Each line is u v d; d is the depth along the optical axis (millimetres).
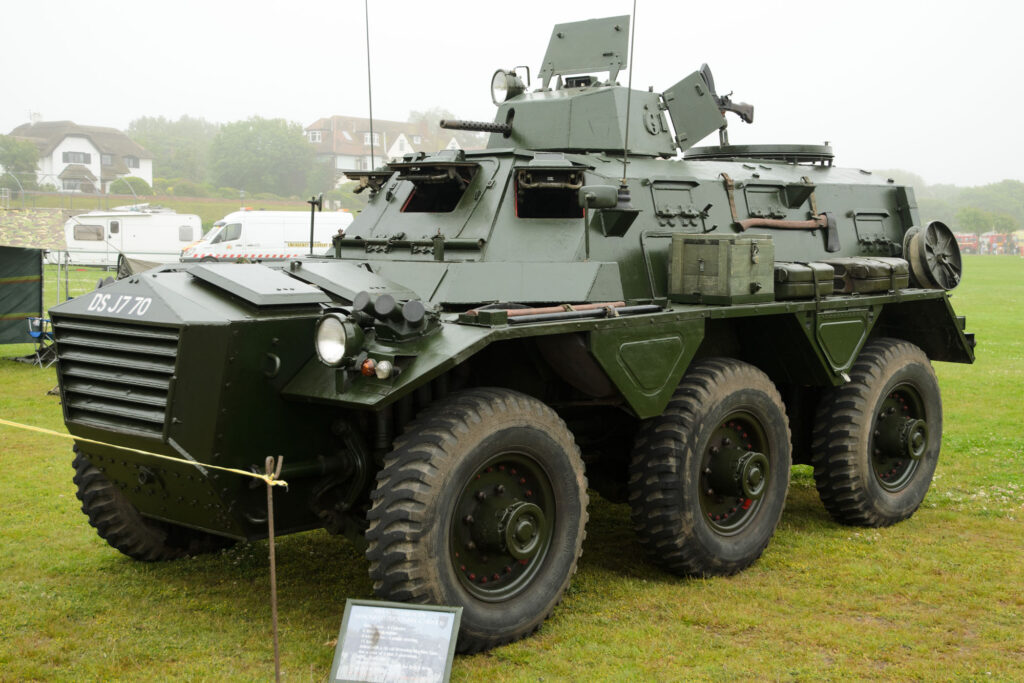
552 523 5207
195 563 6176
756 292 6145
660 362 5570
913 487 7410
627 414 6273
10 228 43688
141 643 4902
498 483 5031
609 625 5215
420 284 5723
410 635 4320
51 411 11273
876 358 7164
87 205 57469
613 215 5762
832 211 7828
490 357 5656
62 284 26047
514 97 7602
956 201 155875
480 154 6418
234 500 4820
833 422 7027
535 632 5098
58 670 4602
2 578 5844
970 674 4590
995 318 23438
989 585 5777
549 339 5281
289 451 4930
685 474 5719
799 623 5227
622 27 7543
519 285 5586
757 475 6027
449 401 4883
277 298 4766
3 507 7316
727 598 5613
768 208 7285
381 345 4605
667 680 4543
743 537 6129
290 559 6266
